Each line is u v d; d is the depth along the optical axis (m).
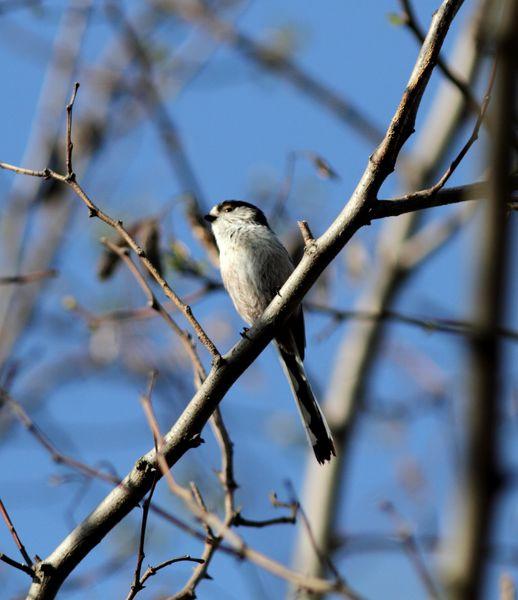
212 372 6.41
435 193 6.28
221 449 7.42
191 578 6.41
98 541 6.17
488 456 2.66
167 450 6.33
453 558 2.82
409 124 6.18
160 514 6.41
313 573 9.99
